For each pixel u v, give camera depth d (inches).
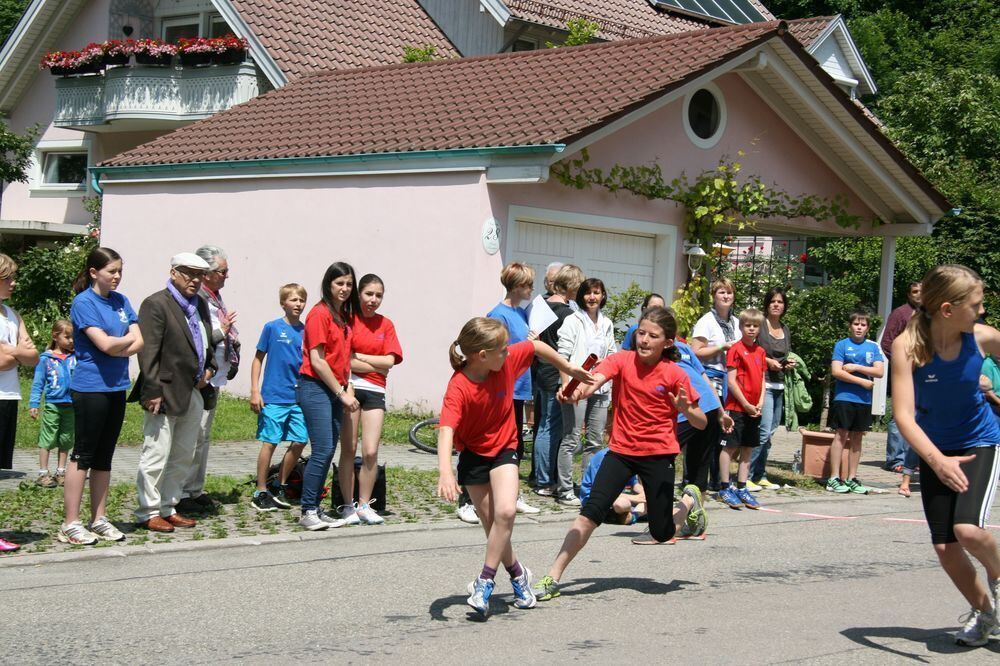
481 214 571.8
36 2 1042.7
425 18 1042.1
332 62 891.4
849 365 479.2
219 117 780.0
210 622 240.8
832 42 1119.0
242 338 687.1
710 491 452.1
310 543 333.1
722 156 674.2
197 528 346.9
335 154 631.8
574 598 269.7
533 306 417.4
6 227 1013.8
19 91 1112.8
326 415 347.3
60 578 278.8
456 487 238.1
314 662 213.6
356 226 630.5
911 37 1429.6
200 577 283.4
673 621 248.5
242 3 893.2
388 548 327.9
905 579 301.0
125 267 756.0
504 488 248.1
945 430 227.6
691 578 295.0
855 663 219.5
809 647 229.8
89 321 308.2
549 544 339.6
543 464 425.7
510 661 215.8
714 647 227.6
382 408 362.9
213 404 367.9
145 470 336.2
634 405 274.5
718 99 669.3
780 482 500.4
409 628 239.0
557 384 415.8
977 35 1405.0
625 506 378.6
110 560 302.5
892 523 399.9
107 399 314.5
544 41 999.6
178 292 333.7
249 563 302.2
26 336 316.8
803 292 843.4
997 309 859.4
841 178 744.3
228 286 695.7
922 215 740.7
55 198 1085.8
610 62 655.8
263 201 680.4
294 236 661.9
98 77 984.9
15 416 315.3
